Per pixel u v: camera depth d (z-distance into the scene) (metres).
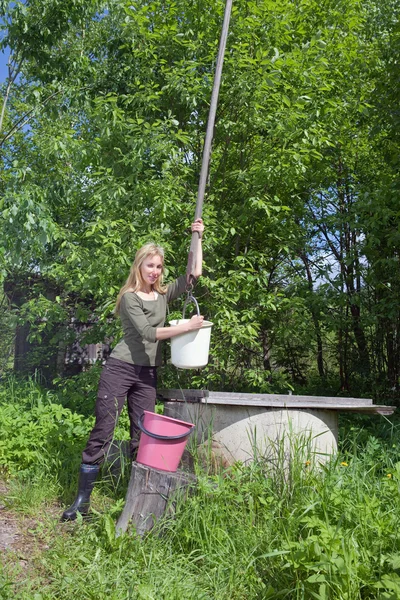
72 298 10.43
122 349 4.05
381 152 9.12
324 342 10.11
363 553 2.67
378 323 8.47
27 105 11.96
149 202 7.02
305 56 7.33
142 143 6.79
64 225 9.49
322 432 4.18
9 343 12.40
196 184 7.53
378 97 8.29
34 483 4.45
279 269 9.39
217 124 7.25
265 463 3.98
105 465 4.54
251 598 2.80
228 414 4.17
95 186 7.77
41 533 3.58
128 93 8.38
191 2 7.34
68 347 11.56
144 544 3.30
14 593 2.79
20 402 7.87
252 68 6.75
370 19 9.88
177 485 3.54
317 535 2.77
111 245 6.47
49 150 8.73
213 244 7.06
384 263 8.20
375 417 7.45
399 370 9.00
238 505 3.60
